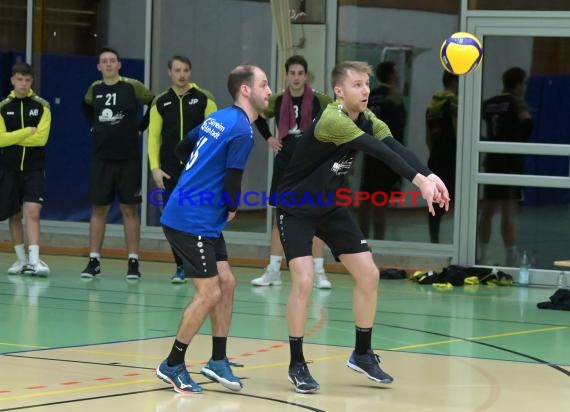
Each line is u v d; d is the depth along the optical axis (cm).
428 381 1511
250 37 2966
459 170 2777
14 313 2062
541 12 2691
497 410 1334
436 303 2347
